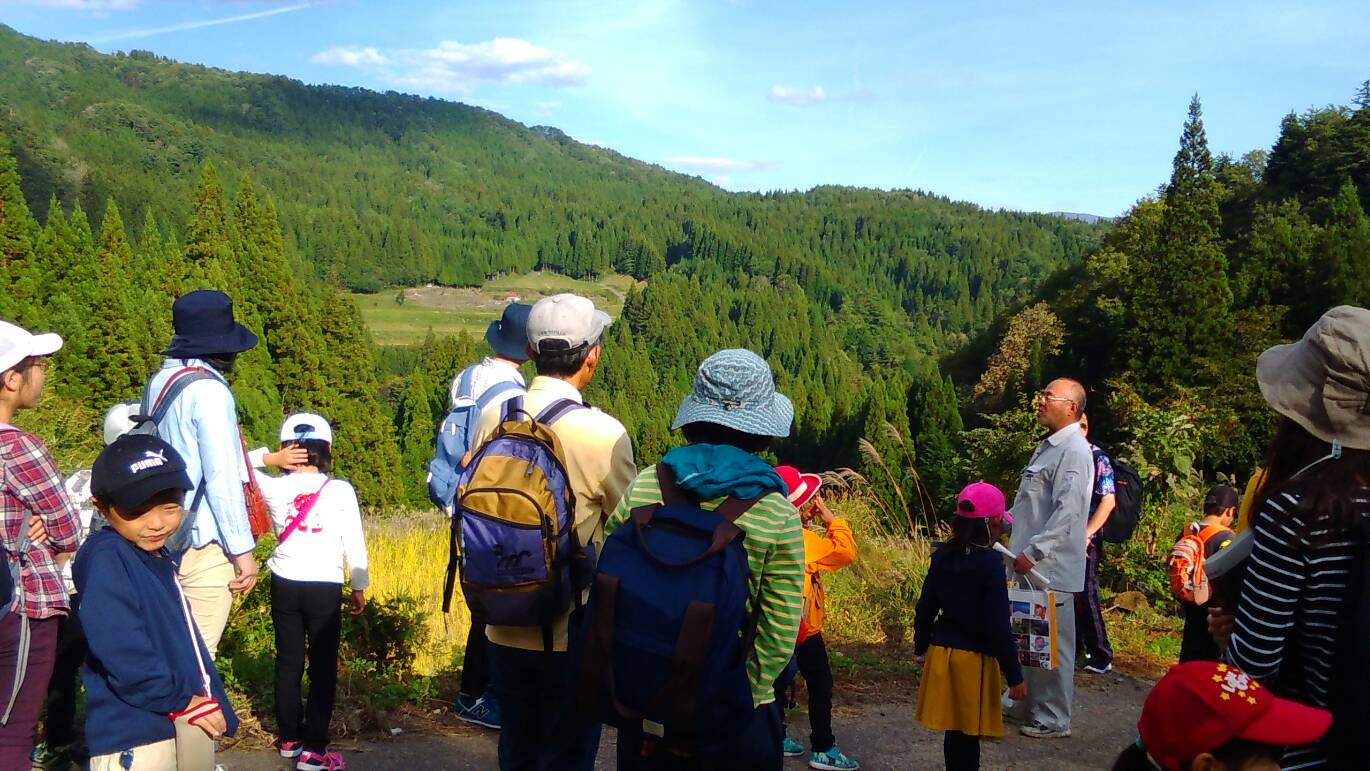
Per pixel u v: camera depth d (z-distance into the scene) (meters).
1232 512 4.88
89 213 120.31
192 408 3.46
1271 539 1.99
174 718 2.71
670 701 2.20
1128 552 8.89
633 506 2.55
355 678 5.04
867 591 7.80
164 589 2.75
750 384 2.60
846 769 4.52
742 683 2.28
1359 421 1.93
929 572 4.12
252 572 3.57
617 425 2.99
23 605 3.05
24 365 3.21
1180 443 9.16
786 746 4.71
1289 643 2.00
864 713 5.51
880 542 8.75
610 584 2.30
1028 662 4.79
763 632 2.44
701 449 2.54
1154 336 43.28
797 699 5.68
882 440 49.62
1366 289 40.59
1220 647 2.40
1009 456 10.31
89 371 40.19
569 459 2.89
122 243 56.66
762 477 2.46
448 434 4.63
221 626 3.67
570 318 3.06
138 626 2.62
